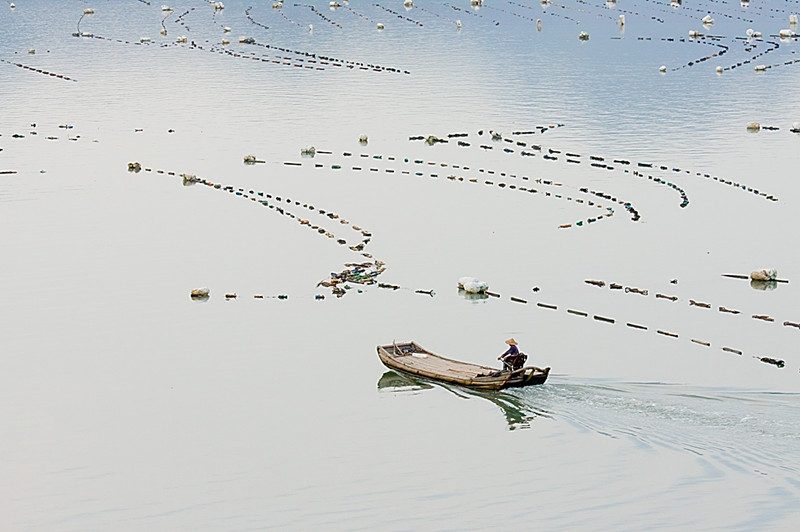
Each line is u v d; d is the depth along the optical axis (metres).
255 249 83.94
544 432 55.19
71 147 115.00
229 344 67.75
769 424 53.72
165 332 69.75
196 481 53.03
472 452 54.34
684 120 121.69
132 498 51.75
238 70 153.75
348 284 76.44
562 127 119.69
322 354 66.00
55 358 66.50
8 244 86.19
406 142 114.62
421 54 164.25
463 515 49.38
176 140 117.12
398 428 57.06
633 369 61.44
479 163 106.62
